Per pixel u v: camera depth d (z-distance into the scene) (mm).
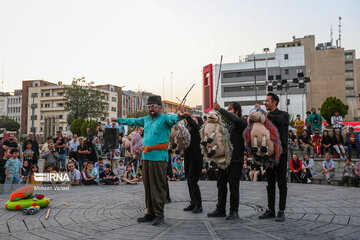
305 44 83625
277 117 4812
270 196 4992
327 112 23000
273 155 4715
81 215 5242
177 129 5277
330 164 13008
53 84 98188
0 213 5473
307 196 7000
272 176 5000
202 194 7613
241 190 8234
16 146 11695
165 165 4789
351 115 71938
